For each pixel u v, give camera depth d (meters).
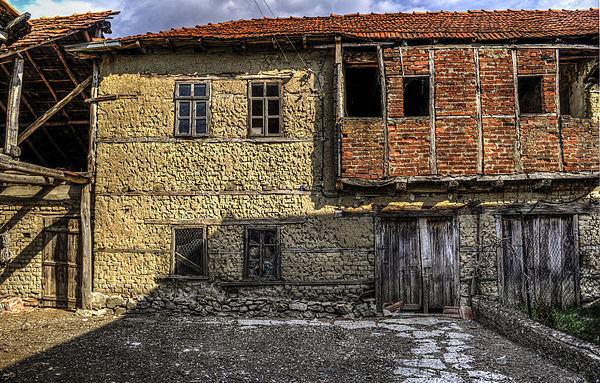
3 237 9.23
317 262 9.05
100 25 10.27
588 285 8.91
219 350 6.82
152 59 9.41
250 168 9.20
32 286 9.60
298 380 5.59
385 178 8.69
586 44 8.73
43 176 8.20
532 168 8.62
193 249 9.28
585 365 5.44
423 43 8.94
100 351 6.75
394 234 9.19
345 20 10.90
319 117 9.20
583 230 8.95
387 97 8.86
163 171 9.25
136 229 9.23
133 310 9.10
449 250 9.12
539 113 8.77
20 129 11.16
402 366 6.04
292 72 9.28
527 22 10.02
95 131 9.40
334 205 9.11
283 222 9.08
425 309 9.07
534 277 8.98
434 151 8.69
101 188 9.31
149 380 5.58
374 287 9.02
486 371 5.80
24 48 7.96
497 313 7.76
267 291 9.09
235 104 9.30
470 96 8.77
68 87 10.41
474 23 10.13
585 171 8.59
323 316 8.94
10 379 5.57
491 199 9.02
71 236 9.49
